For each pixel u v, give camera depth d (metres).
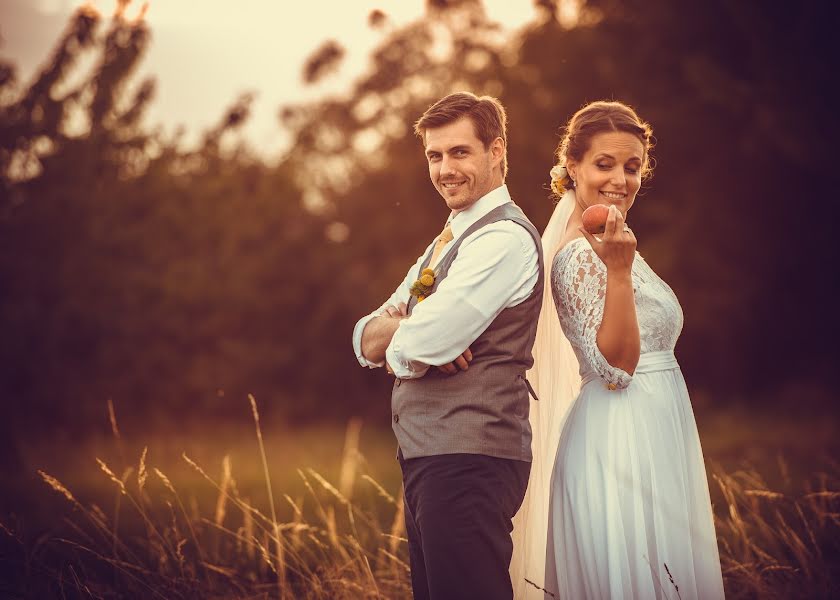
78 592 5.05
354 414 28.19
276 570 5.34
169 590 5.16
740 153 21.81
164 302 25.30
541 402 4.24
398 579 5.39
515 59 27.28
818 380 22.67
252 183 28.30
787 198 21.98
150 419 24.23
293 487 11.58
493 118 3.98
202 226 26.58
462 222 3.98
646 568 3.75
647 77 22.52
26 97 23.52
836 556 5.46
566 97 23.59
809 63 20.19
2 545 5.66
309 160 31.53
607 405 3.90
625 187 4.01
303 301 28.34
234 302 26.50
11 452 19.03
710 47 21.59
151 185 25.61
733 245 22.55
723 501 7.55
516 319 3.81
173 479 12.51
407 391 3.82
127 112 24.39
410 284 4.23
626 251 3.59
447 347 3.66
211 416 25.45
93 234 24.47
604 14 24.06
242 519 8.45
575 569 3.93
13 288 23.94
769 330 23.16
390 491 10.73
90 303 24.33
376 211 30.41
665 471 3.83
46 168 24.28
